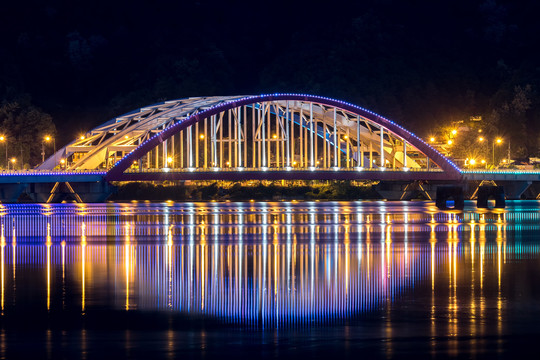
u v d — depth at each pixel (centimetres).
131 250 8938
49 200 19038
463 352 5066
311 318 5750
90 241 9856
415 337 5328
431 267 7675
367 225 12169
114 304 6103
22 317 5747
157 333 5412
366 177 19638
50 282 6888
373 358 4969
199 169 18962
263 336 5356
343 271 7444
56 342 5222
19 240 9969
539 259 8206
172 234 10700
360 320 5691
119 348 5116
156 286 6738
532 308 5978
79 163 19825
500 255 8512
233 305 6094
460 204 16688
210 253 8669
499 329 5484
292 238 10181
